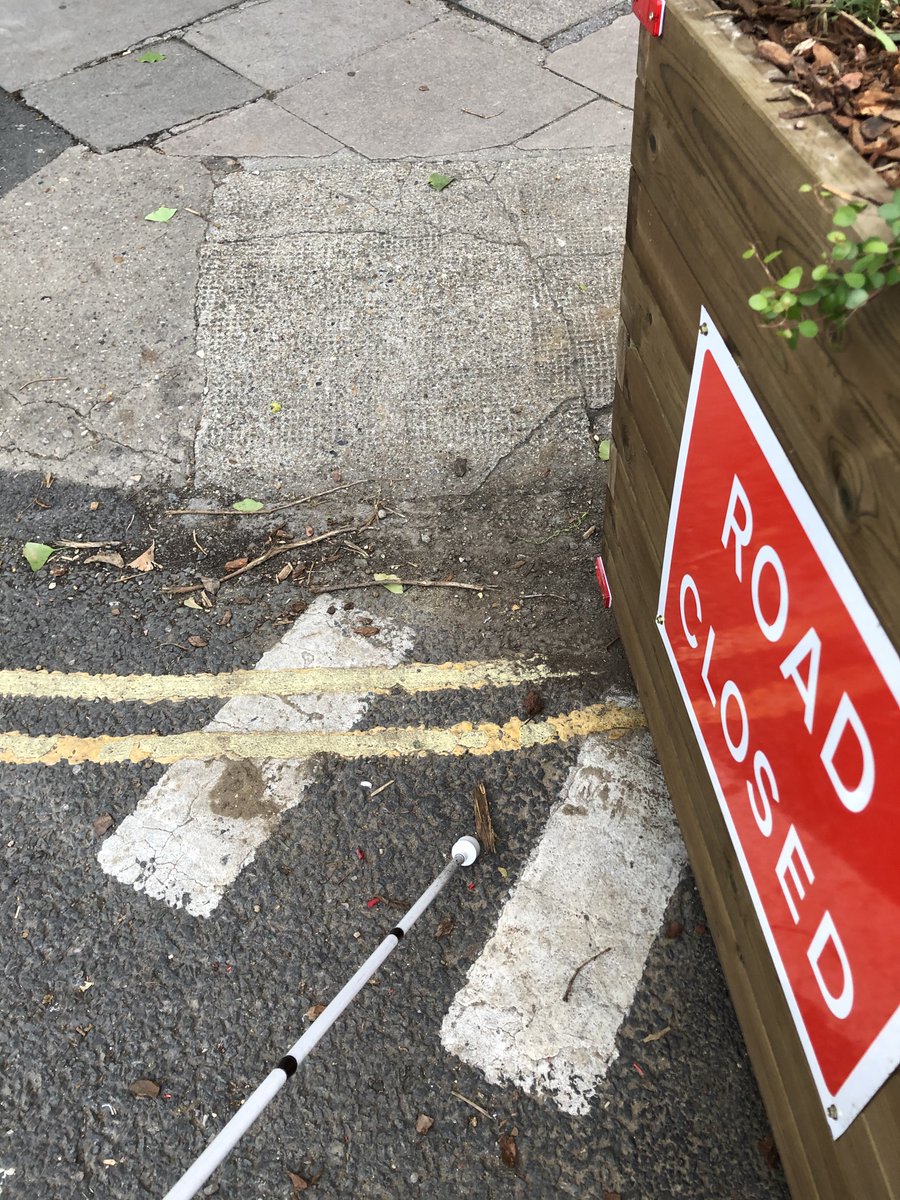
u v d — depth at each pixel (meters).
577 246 4.13
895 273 0.99
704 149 1.53
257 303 3.94
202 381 3.67
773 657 1.52
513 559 3.16
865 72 1.36
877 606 1.15
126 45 5.49
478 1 5.78
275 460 3.45
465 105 4.96
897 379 1.04
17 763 2.69
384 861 2.47
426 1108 2.08
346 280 4.02
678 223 1.72
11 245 4.23
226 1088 2.12
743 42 1.47
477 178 4.48
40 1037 2.20
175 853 2.49
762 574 1.53
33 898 2.42
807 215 1.19
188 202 4.41
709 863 2.06
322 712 2.79
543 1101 2.08
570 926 2.33
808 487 1.32
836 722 1.30
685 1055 2.13
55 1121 2.08
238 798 2.60
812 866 1.45
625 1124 2.05
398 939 2.15
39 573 3.14
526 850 2.47
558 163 4.55
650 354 2.03
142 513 3.31
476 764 2.66
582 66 5.23
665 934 2.31
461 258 4.09
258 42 5.50
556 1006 2.21
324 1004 2.23
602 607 3.02
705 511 1.79
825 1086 1.50
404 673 2.88
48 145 4.78
